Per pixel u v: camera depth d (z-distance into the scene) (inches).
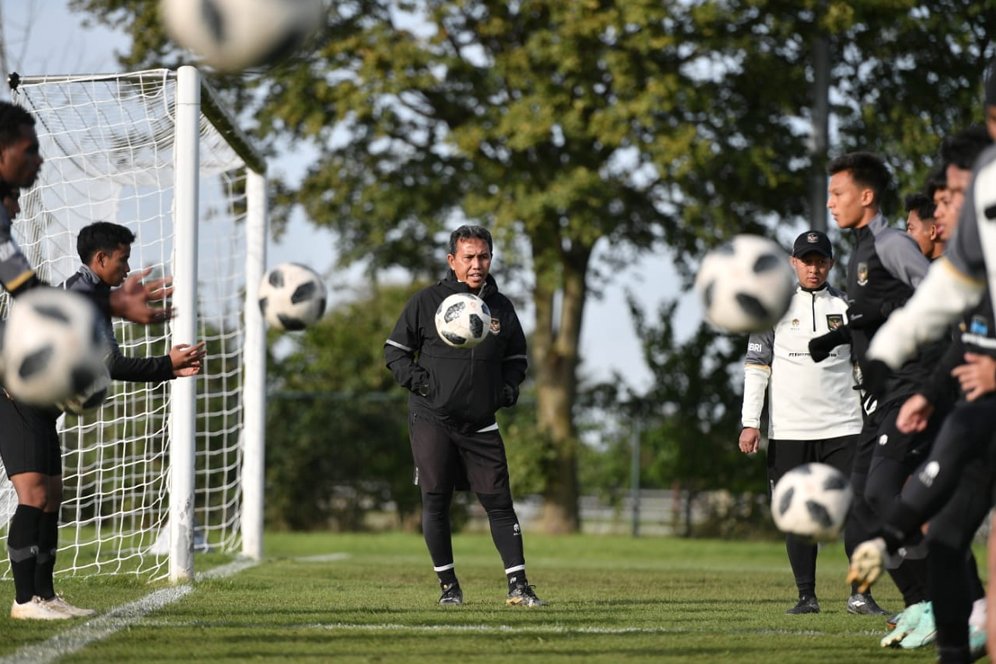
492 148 3631.9
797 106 3624.5
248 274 1830.7
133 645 742.5
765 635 840.3
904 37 3518.7
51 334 661.3
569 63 3267.7
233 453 2647.6
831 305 1117.7
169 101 1381.6
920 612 771.4
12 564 880.3
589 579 1524.4
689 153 3272.6
